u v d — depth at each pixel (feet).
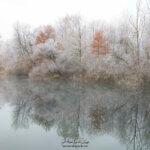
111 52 72.43
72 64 93.50
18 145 21.61
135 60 63.52
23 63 117.08
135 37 65.87
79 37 93.20
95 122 30.42
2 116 32.99
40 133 25.52
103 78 76.02
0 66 141.90
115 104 40.98
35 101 44.60
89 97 48.52
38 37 126.62
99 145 22.13
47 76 94.12
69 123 29.94
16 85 70.85
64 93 54.44
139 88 59.36
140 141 23.49
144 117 32.45
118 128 27.86
